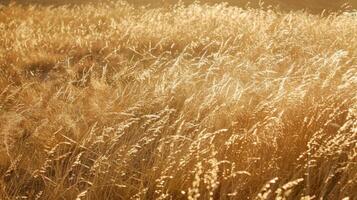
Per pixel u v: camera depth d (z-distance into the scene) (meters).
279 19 12.84
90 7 17.06
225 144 3.85
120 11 16.19
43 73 8.45
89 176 3.96
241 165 3.79
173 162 3.65
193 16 12.44
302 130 4.26
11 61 8.92
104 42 10.47
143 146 4.77
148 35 10.72
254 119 4.77
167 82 6.20
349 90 5.13
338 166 3.81
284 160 3.96
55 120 5.25
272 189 3.55
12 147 4.70
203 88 6.04
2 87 6.89
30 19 13.79
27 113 5.71
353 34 10.15
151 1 21.72
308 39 9.78
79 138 4.93
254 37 10.21
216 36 10.65
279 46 9.10
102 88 6.65
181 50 10.01
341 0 30.05
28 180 4.16
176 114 5.66
